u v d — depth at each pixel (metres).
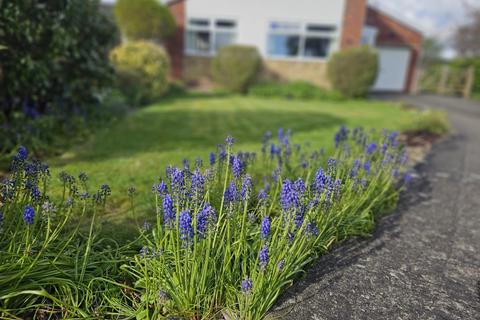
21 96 4.34
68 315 1.51
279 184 2.51
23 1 3.53
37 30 3.78
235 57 11.41
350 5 12.38
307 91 11.41
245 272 1.65
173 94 10.70
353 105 10.16
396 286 1.88
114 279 1.75
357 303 1.72
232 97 10.76
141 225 2.31
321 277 1.90
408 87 16.16
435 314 1.69
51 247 1.77
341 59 11.47
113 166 3.52
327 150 4.36
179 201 1.68
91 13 5.04
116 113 6.25
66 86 4.89
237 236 1.79
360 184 2.46
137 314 1.54
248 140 4.98
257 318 1.54
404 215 2.83
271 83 12.12
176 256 1.54
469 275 2.04
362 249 2.24
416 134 5.99
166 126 5.74
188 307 1.55
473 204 3.15
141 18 10.71
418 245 2.35
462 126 7.43
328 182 1.90
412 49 15.78
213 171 2.08
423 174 3.94
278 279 1.66
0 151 3.48
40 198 1.86
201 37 12.72
